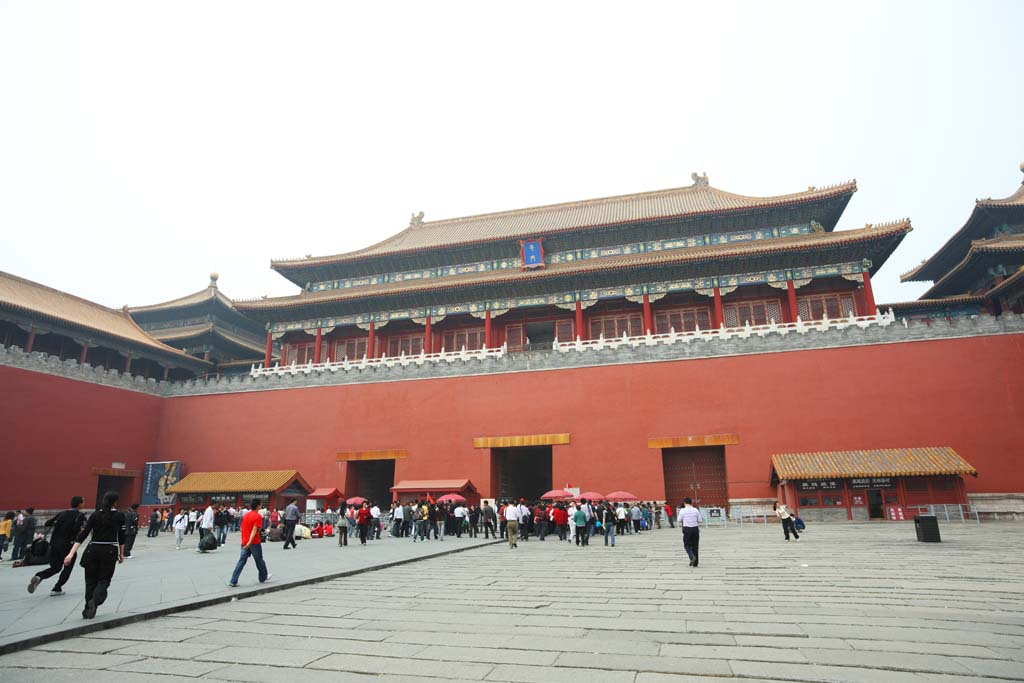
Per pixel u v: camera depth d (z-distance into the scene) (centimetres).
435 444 4081
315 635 948
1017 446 3170
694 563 1669
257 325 6844
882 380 3456
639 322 4844
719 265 4438
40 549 1859
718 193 5350
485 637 916
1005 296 4338
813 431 3472
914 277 5406
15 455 3884
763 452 3509
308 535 3108
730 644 847
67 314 4891
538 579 1528
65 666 791
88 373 4397
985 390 3294
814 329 3631
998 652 772
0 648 841
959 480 3045
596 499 3181
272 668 772
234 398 4688
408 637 925
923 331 3466
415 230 6266
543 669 747
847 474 3112
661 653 809
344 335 5488
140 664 798
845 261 4319
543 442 3869
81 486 4231
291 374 4584
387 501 4631
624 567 1720
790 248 4197
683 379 3750
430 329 5038
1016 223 4509
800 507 3181
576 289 4769
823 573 1480
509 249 5272
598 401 3853
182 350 6222
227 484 4141
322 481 4259
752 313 4619
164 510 4222
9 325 4675
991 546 1938
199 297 6381
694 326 4709
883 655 771
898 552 1839
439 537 2928
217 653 848
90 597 1038
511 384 4050
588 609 1121
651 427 3719
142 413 4728
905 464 3116
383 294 4969
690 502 1730
